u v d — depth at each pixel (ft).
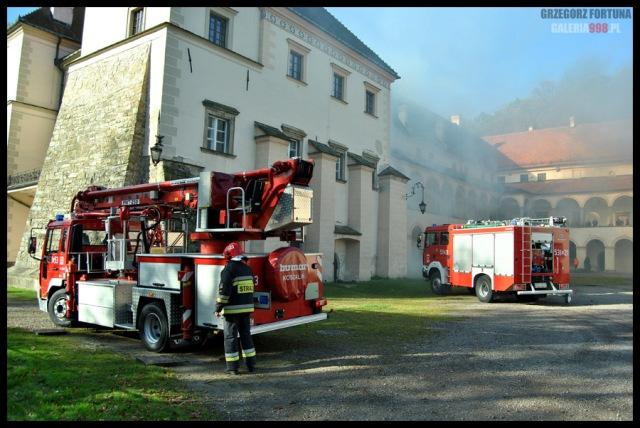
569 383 20.02
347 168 86.07
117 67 63.36
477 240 56.24
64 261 33.17
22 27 79.51
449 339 29.86
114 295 28.25
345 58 87.35
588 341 29.45
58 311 33.35
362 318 39.17
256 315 23.38
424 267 67.72
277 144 67.87
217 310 21.48
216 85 63.31
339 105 85.25
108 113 61.93
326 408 16.80
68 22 87.66
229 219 26.48
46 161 68.28
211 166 61.52
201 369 22.21
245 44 68.39
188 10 60.85
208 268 24.02
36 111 80.64
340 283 75.36
